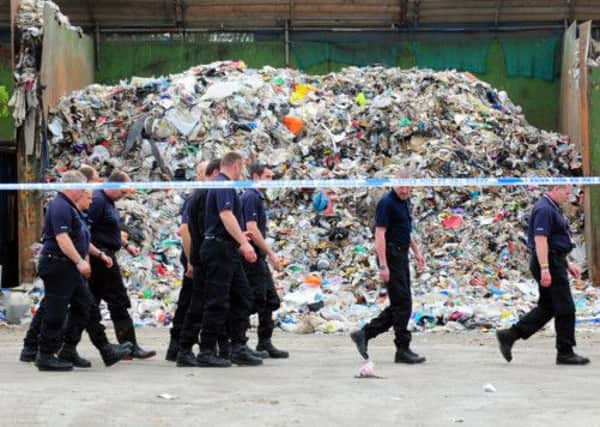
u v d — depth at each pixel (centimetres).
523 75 3406
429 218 2545
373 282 2289
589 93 2645
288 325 1980
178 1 3353
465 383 1231
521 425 961
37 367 1353
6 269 2717
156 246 2444
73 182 1320
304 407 1047
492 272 2411
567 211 2675
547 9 3394
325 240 2477
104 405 1046
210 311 1366
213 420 975
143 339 1833
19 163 2575
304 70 3434
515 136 2817
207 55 3431
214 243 1351
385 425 958
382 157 2700
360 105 2858
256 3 3378
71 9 3362
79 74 3142
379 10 3403
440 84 2962
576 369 1376
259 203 1495
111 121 2781
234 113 2777
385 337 1838
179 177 2670
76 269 1334
